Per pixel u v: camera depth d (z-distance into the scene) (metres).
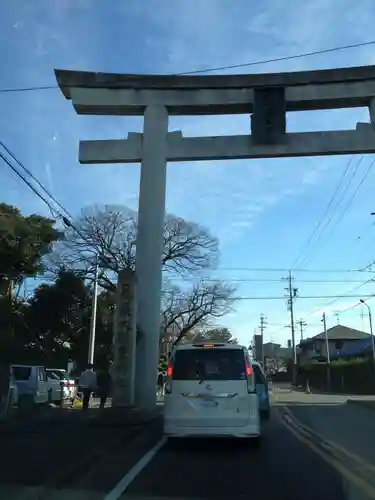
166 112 19.72
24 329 36.94
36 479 7.73
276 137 19.12
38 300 38.25
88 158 19.70
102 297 40.22
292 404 31.52
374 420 19.95
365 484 8.30
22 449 10.54
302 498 7.41
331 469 9.54
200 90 19.67
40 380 23.33
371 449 12.03
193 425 11.77
